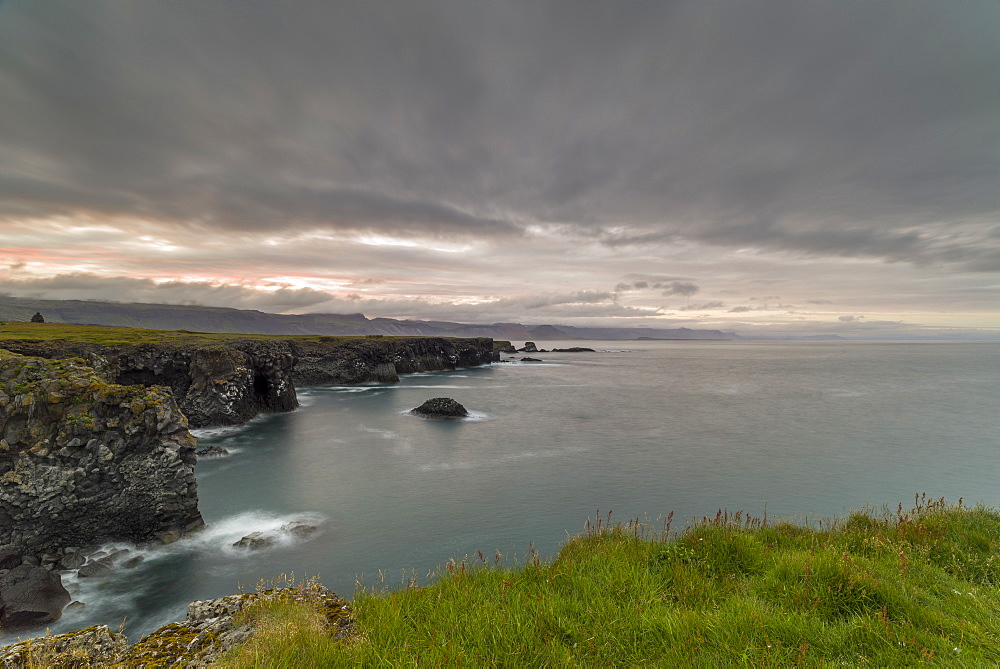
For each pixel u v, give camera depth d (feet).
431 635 21.16
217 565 69.15
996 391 300.20
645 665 18.88
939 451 142.00
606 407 230.89
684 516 88.94
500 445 148.97
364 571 67.56
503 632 20.75
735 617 21.22
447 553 73.41
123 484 73.61
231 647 20.47
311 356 325.01
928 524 34.40
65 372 76.54
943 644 18.74
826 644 19.16
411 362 430.61
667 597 24.85
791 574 25.54
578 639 20.68
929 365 595.47
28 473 66.85
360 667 18.34
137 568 67.82
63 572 65.26
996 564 27.14
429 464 126.00
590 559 30.50
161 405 78.89
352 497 99.50
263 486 106.22
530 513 90.63
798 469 121.90
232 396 176.24
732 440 157.07
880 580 23.67
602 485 108.06
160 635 22.48
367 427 176.24
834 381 372.99
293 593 26.37
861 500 98.94
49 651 20.53
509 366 560.20
